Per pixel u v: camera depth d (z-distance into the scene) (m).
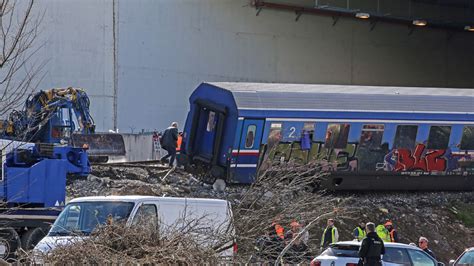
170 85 179.12
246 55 190.88
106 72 170.12
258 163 114.94
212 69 185.62
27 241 78.56
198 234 52.50
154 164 134.38
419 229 114.25
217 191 112.62
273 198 59.06
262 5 192.12
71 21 166.00
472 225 119.94
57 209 82.06
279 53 196.00
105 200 62.66
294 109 116.62
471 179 127.81
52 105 116.81
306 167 100.94
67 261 46.94
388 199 121.81
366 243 68.00
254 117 114.75
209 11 185.00
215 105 117.31
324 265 68.75
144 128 175.38
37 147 88.44
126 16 173.12
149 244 49.16
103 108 169.62
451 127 125.81
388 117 121.56
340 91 121.44
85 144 112.56
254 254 56.69
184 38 181.25
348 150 119.44
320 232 99.62
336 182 119.25
